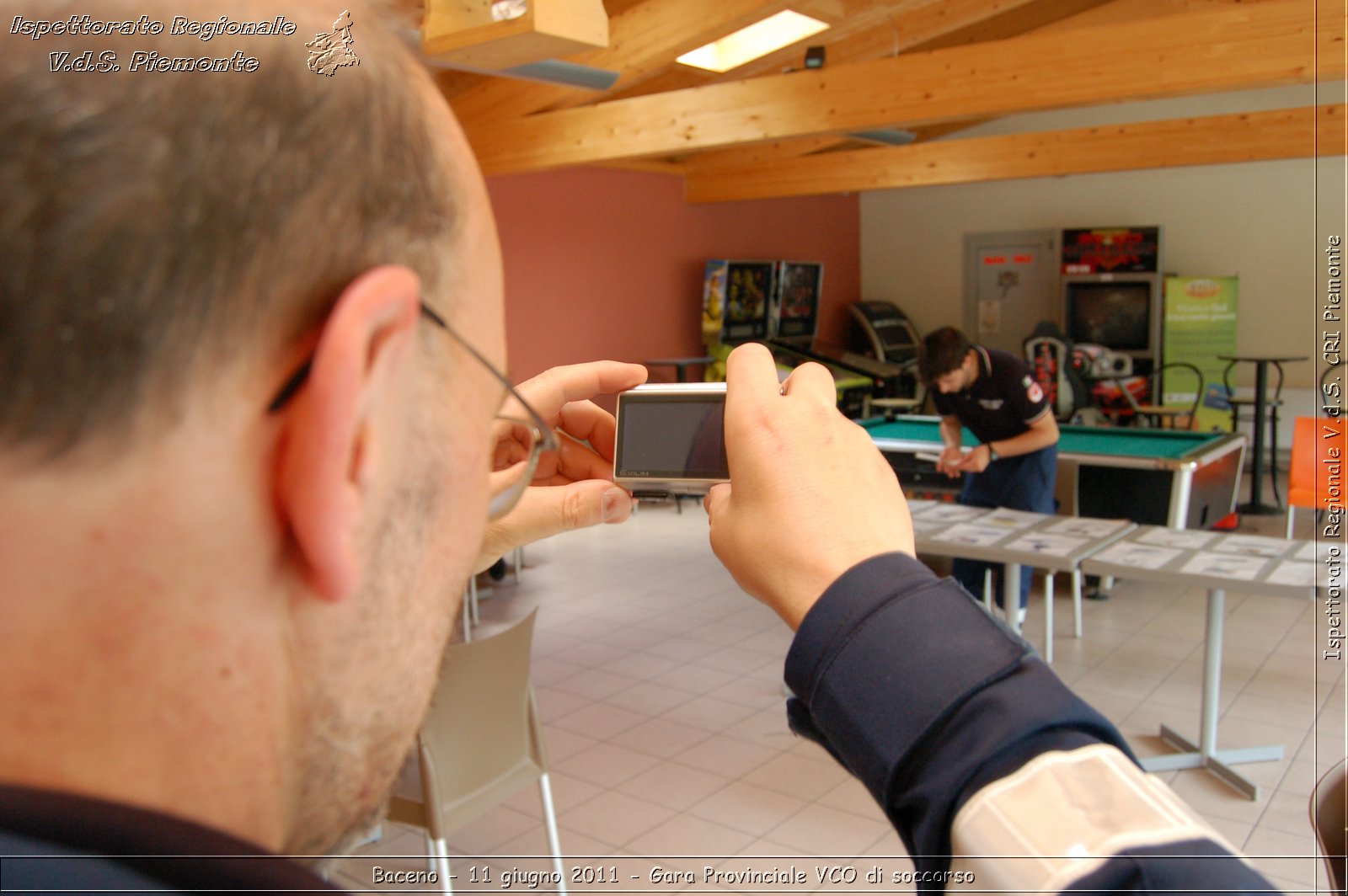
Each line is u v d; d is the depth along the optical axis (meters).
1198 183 10.51
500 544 0.69
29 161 0.20
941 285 12.32
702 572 6.70
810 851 3.23
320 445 0.23
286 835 0.26
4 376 0.20
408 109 0.26
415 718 0.28
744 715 4.34
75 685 0.22
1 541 0.21
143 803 0.23
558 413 0.80
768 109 5.88
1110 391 10.32
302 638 0.24
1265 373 8.25
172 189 0.21
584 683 4.77
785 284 10.77
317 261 0.23
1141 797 0.32
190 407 0.22
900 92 5.44
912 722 0.35
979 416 4.98
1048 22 8.21
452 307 0.28
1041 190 11.49
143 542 0.22
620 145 6.39
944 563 5.98
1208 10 4.64
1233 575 3.34
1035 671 0.36
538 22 3.09
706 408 0.83
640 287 9.58
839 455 0.41
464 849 3.29
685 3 4.80
